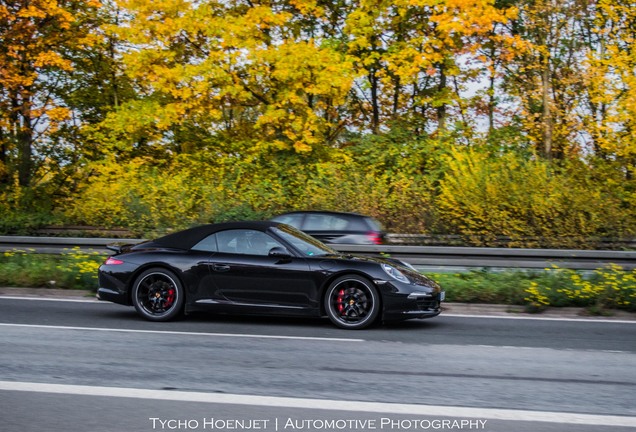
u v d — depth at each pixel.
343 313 8.73
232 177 23.55
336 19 25.23
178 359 6.81
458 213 19.97
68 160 26.78
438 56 21.86
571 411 5.21
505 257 12.64
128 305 9.23
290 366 6.57
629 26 22.58
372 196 21.14
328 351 7.30
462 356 7.18
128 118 22.98
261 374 6.23
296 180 23.28
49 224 21.62
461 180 20.48
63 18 22.38
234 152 24.59
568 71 25.14
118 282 9.14
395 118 26.03
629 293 10.69
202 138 25.55
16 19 22.36
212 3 24.06
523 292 10.78
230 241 9.12
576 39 25.48
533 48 23.48
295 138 22.31
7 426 4.73
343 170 22.91
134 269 9.09
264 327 8.76
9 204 23.84
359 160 23.91
